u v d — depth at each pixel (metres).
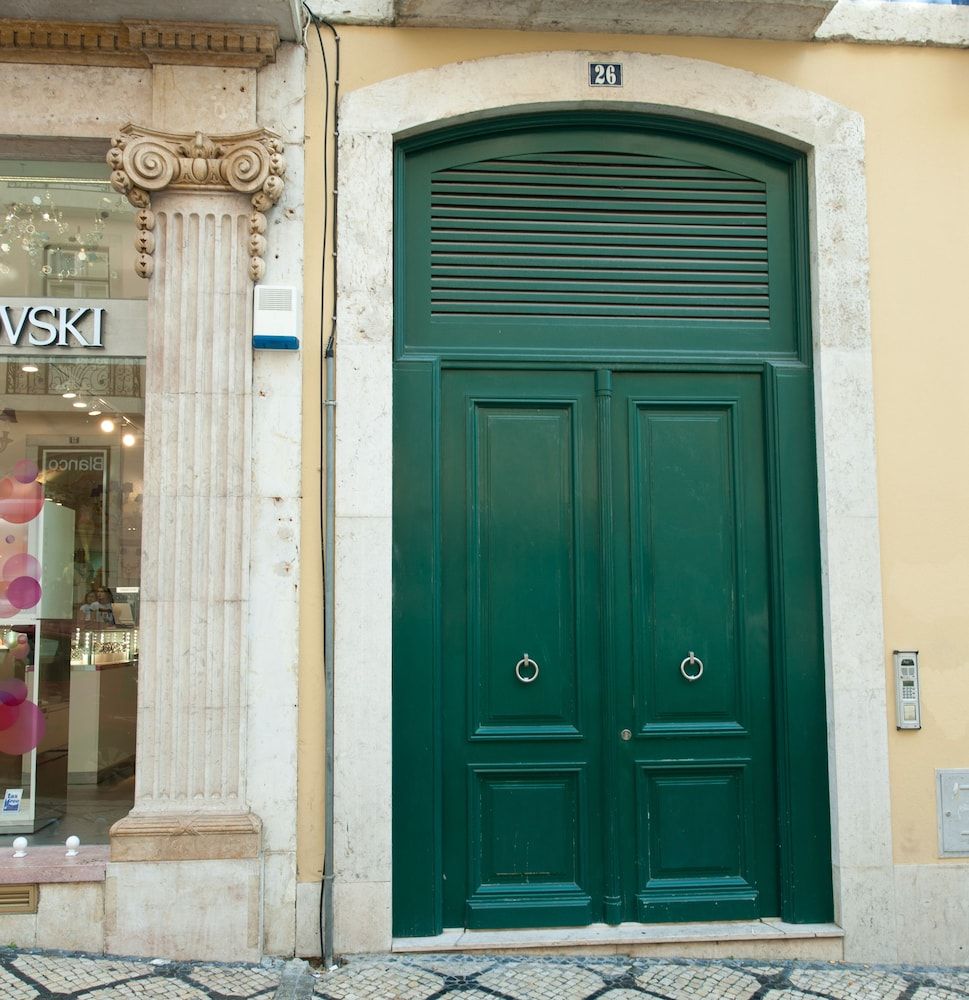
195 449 3.97
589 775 4.16
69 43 4.00
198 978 3.58
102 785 4.07
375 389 4.04
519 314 4.30
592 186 4.38
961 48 4.41
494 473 4.25
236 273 4.03
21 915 3.75
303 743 3.93
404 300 4.24
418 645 4.06
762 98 4.31
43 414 4.18
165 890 3.75
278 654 3.92
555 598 4.21
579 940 3.95
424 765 4.03
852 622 4.16
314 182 4.10
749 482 4.34
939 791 4.15
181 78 4.04
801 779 4.18
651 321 4.35
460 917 4.06
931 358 4.30
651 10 4.11
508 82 4.20
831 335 4.27
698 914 4.13
